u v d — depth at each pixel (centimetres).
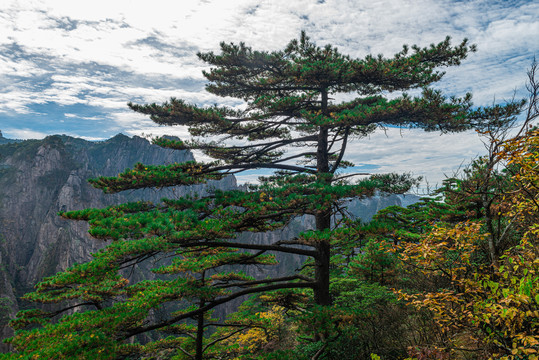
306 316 1015
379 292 1094
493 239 482
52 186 14462
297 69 1202
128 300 1109
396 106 1027
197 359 1418
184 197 1131
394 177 975
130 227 810
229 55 1227
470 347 497
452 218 1334
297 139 1357
